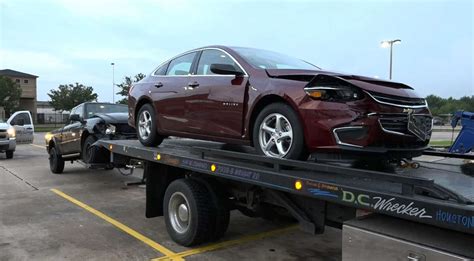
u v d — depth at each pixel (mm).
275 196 4480
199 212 5090
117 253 5164
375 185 3400
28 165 13664
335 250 5312
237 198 5324
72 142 10312
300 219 4246
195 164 5098
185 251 5223
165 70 6449
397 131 3867
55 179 10758
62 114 59969
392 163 4512
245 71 4879
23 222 6566
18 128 18094
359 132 3752
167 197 5578
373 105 3750
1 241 5613
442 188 2998
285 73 4598
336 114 3848
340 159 3988
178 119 5812
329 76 3971
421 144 4160
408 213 2957
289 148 4184
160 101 6195
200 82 5469
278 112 4312
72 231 6090
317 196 3617
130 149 6664
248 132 4707
